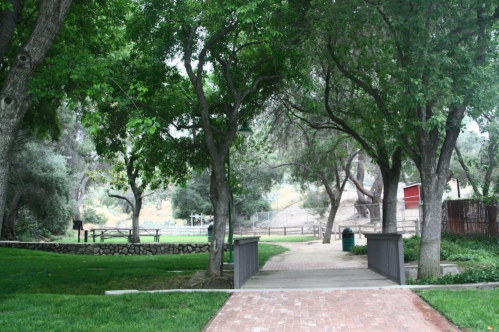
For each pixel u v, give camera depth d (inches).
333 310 272.4
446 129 401.4
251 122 767.7
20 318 251.8
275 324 242.8
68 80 350.3
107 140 628.7
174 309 276.2
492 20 389.7
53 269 516.7
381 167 605.6
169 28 461.1
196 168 638.5
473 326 221.6
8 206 1200.8
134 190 925.8
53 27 310.5
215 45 472.1
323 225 1456.7
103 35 562.3
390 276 389.1
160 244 871.7
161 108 509.0
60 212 1237.1
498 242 608.7
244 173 1060.5
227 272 505.7
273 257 715.4
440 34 402.3
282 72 519.8
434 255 393.7
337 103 621.6
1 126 290.4
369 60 452.4
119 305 286.2
